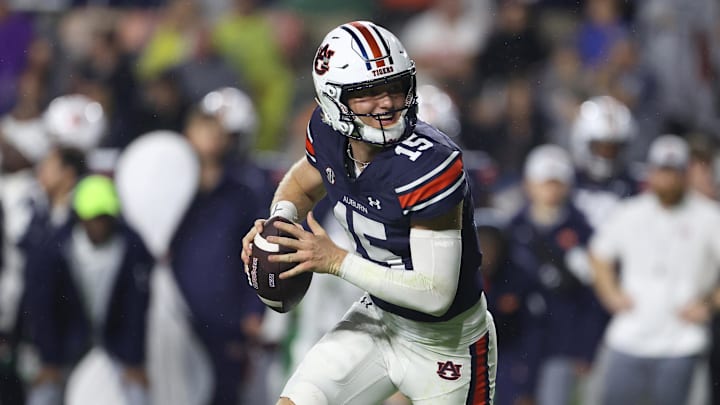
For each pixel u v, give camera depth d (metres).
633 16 38.88
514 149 35.22
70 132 25.89
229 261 25.02
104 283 24.48
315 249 14.69
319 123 15.29
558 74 37.09
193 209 24.98
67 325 24.92
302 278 15.24
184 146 25.19
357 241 15.44
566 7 39.41
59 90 37.59
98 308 24.58
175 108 34.84
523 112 35.56
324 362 15.77
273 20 39.81
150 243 24.86
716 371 26.59
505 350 24.89
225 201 25.06
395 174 14.48
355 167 15.05
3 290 26.53
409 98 14.55
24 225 26.25
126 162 25.11
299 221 16.23
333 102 14.50
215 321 24.97
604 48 38.00
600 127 27.64
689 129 36.62
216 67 37.12
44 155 29.47
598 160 27.73
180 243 24.94
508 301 24.53
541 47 37.59
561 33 38.84
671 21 37.88
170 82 34.81
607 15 38.59
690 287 25.95
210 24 39.19
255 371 25.06
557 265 25.83
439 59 38.91
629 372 26.05
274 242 14.77
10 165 29.00
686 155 27.03
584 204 26.72
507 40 37.44
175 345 24.89
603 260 26.17
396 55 14.38
